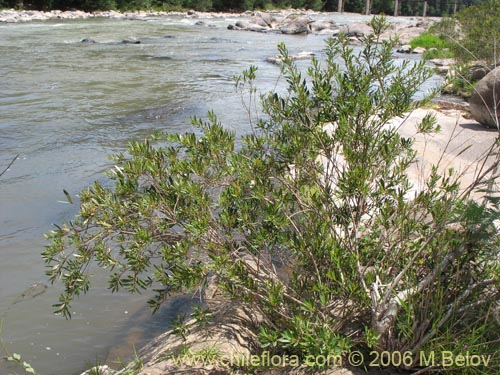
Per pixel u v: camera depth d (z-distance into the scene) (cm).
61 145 838
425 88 1184
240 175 327
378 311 282
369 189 320
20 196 641
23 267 477
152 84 1362
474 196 486
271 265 333
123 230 312
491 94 774
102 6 4072
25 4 3809
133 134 905
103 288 438
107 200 299
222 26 3544
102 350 364
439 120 828
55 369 345
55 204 621
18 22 3089
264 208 318
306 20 3328
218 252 294
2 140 855
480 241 291
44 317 402
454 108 969
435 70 388
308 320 282
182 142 332
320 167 345
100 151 812
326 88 347
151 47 2198
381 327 273
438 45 2111
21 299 425
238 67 1688
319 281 285
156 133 366
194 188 300
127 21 3562
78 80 1384
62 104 1108
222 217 304
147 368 303
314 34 3303
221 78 1469
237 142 773
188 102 1152
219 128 341
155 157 326
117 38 2472
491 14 1226
